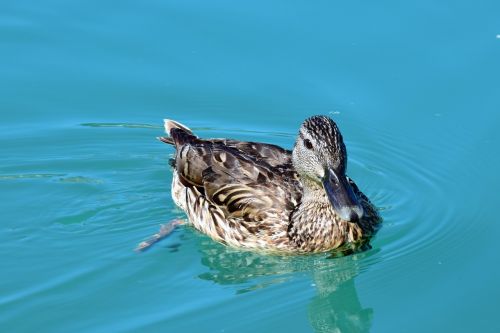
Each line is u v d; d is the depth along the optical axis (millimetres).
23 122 17422
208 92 18172
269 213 14203
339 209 12898
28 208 15453
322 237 14031
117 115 17688
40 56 19000
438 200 15445
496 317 12500
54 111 17719
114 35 19500
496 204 15227
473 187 15703
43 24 19828
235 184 14469
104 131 17297
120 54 19016
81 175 16312
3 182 16016
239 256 14414
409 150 16734
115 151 16953
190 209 15039
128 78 18500
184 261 14172
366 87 17969
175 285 13594
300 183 14414
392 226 14789
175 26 19688
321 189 13805
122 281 13672
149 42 19312
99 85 18328
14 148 16828
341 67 18453
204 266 14062
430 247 14219
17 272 13859
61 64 18797
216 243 14656
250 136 17172
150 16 19969
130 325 12547
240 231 14297
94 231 14930
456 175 16047
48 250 14422
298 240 14070
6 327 12602
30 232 14867
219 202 14461
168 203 15695
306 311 12922
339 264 14047
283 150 14961
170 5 20078
